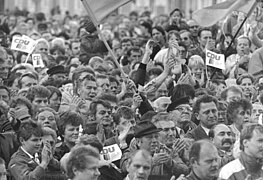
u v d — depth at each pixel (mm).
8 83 21312
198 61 21312
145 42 28297
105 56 27297
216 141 15273
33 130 14938
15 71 21797
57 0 65062
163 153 14758
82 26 31766
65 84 20250
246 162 13352
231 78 22328
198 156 13109
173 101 18156
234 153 14594
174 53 20828
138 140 15047
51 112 16438
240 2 20672
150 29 31953
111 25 42312
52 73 21219
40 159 15047
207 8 20750
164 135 15953
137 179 13289
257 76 21859
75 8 64875
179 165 14859
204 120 16469
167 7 62656
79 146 12805
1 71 21172
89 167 12625
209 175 13133
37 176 14391
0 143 15891
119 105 18297
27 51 24125
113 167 14953
